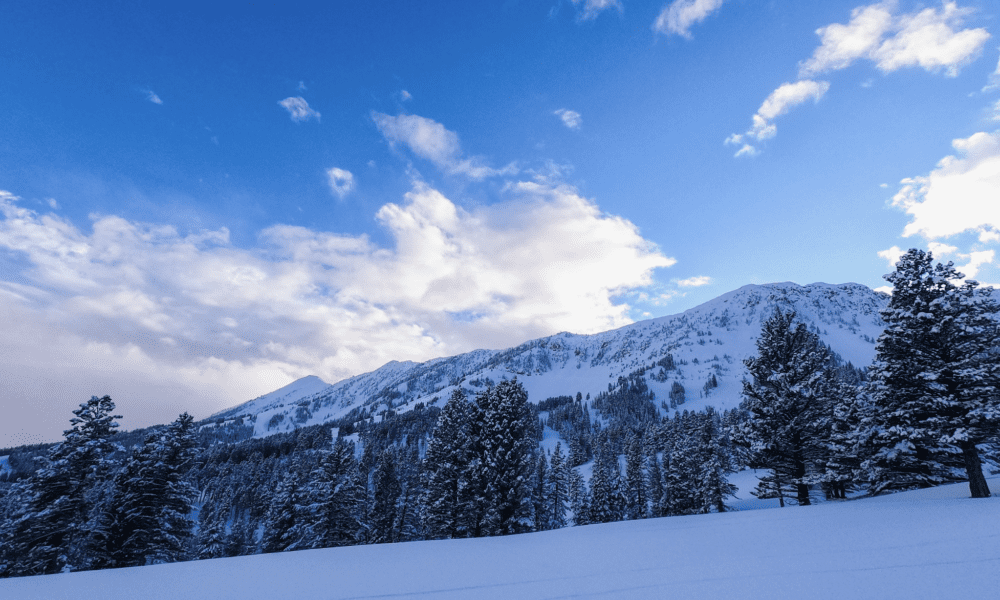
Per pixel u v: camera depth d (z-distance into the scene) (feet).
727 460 297.94
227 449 560.61
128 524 96.78
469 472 116.57
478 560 46.80
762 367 108.68
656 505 251.19
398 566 45.50
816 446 101.91
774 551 39.29
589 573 36.01
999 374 73.82
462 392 137.39
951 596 24.17
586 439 629.10
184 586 39.14
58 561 86.53
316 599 32.68
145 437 105.91
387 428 638.53
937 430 76.54
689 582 30.68
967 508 55.88
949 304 76.02
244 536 235.81
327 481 138.92
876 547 37.50
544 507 221.46
